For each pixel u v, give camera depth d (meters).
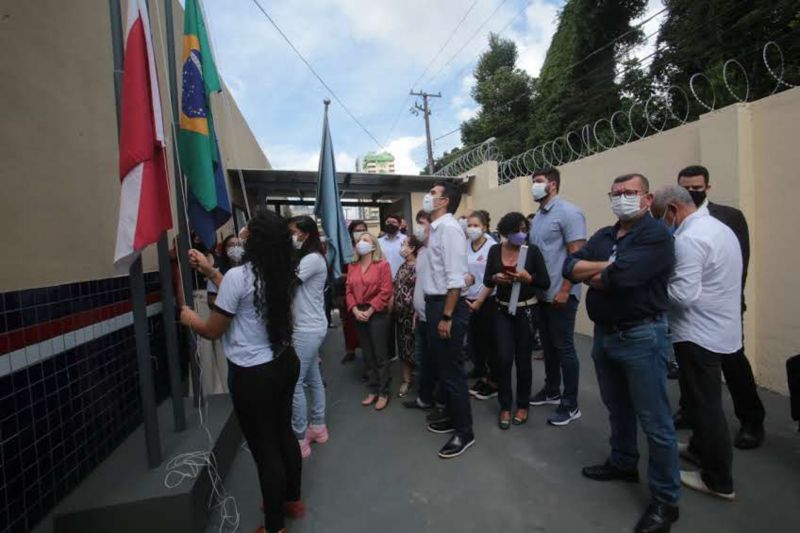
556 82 12.58
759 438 2.79
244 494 2.65
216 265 4.08
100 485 2.25
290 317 2.16
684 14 7.95
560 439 3.12
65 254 2.33
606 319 2.25
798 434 2.93
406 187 9.48
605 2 10.77
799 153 3.36
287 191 9.30
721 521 2.16
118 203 2.98
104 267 2.73
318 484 2.73
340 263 4.84
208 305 3.40
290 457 2.33
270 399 2.09
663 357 2.15
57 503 2.11
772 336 3.63
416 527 2.28
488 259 3.50
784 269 3.51
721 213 2.90
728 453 2.29
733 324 2.27
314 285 2.98
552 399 3.78
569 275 2.44
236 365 2.06
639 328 2.15
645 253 2.06
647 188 2.16
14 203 1.97
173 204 3.94
